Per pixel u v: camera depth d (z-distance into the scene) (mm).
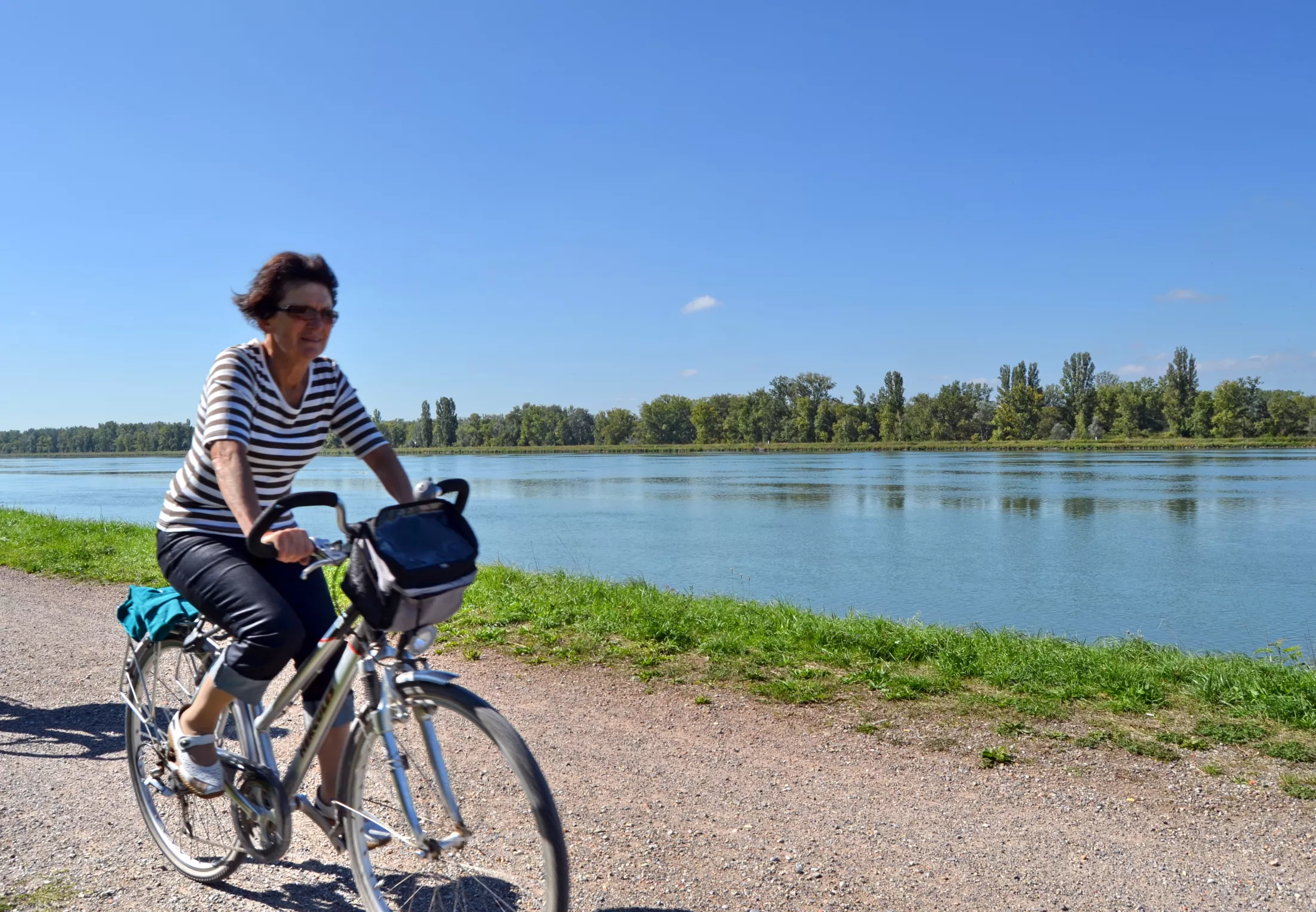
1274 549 20266
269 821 2598
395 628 2217
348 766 2475
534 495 41906
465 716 2275
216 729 2766
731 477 57344
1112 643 7301
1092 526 25359
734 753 4250
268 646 2418
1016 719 4680
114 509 33844
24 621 7520
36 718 4766
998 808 3576
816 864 3062
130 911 2705
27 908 2717
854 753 4246
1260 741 4246
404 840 2371
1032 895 2857
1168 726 4516
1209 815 3492
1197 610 13492
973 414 148750
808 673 5594
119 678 5625
